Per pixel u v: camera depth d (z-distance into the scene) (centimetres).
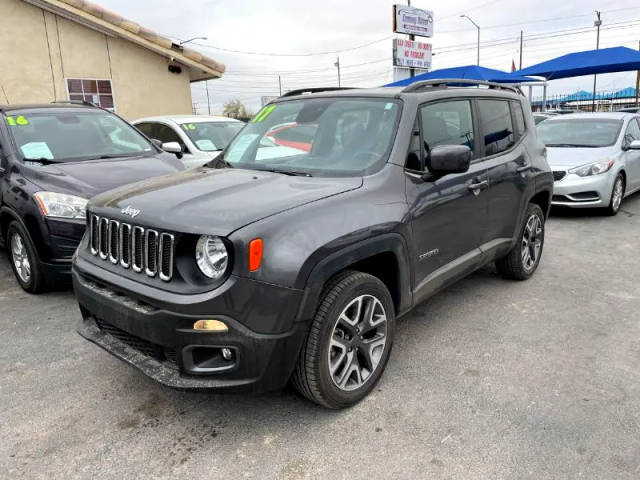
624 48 1455
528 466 252
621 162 831
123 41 1295
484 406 303
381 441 274
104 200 316
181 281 258
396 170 328
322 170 337
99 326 313
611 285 508
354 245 281
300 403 310
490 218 425
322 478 247
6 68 1139
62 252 459
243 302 247
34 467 258
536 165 493
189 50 1369
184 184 319
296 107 400
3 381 339
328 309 275
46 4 1154
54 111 605
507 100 477
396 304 334
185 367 258
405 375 339
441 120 377
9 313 450
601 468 251
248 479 248
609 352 369
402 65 2203
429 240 348
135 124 857
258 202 274
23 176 491
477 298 475
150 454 267
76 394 323
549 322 422
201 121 825
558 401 307
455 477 246
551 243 671
